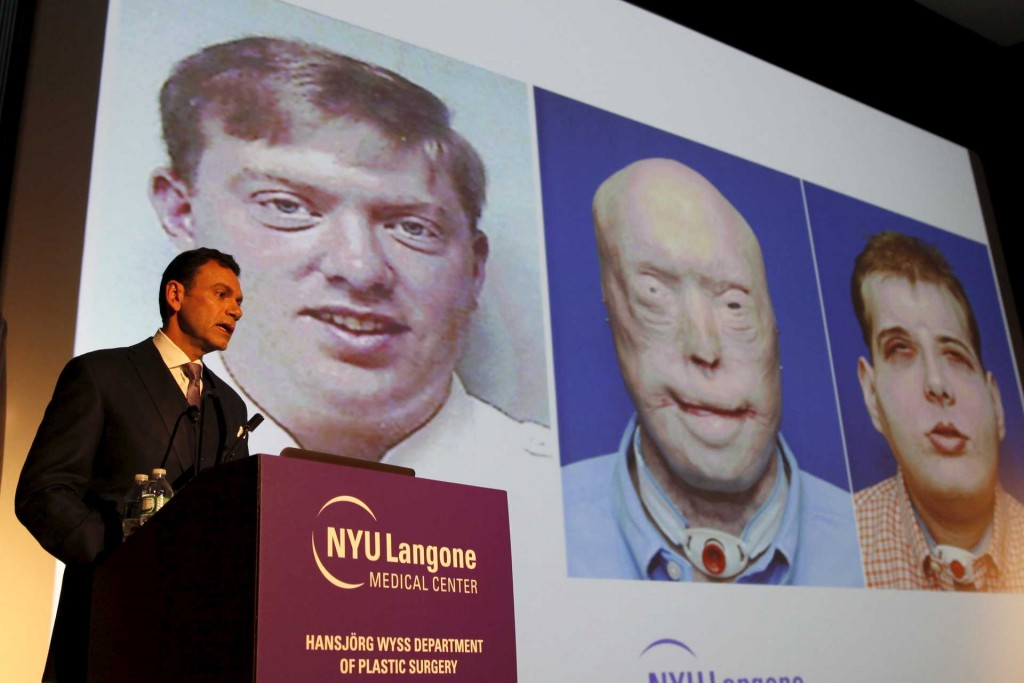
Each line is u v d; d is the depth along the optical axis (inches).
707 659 131.6
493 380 124.5
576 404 131.4
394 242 121.3
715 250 156.5
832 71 195.2
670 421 140.7
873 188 187.8
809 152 179.5
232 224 109.9
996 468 182.2
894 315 179.3
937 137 204.5
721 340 151.3
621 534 129.6
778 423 153.3
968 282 195.9
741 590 138.9
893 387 173.0
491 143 135.9
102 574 54.2
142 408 88.3
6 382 92.5
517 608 117.5
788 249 167.8
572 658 119.9
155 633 50.3
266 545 47.4
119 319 99.0
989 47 222.1
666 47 165.0
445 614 53.4
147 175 105.7
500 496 58.9
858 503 158.7
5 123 99.0
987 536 175.0
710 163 163.2
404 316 119.0
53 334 95.6
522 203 136.3
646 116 157.4
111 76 106.7
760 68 177.9
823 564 150.1
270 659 45.9
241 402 103.0
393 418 114.4
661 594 130.5
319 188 117.3
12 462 91.0
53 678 66.2
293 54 120.7
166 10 112.7
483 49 140.3
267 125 115.7
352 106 123.5
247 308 107.6
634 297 143.8
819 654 143.9
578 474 128.3
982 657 164.9
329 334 112.6
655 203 152.4
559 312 134.4
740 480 145.1
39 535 75.4
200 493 50.6
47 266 97.2
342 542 50.2
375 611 50.4
